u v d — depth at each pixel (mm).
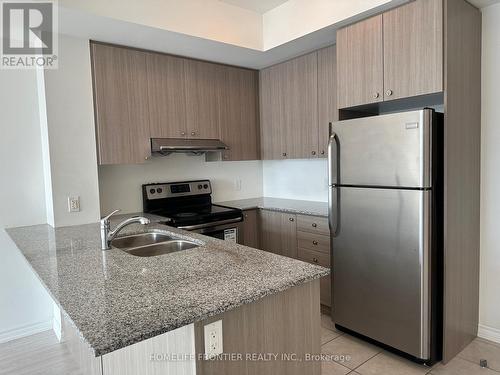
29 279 2830
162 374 1358
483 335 2600
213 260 1661
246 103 3771
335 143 2586
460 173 2328
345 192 2555
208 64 3443
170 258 1709
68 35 2609
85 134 2711
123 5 2361
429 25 2189
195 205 3695
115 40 2758
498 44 2422
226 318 1232
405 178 2195
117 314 1101
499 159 2463
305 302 1498
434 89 2189
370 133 2363
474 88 2428
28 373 2334
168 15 2572
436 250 2225
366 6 2406
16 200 2736
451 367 2268
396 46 2355
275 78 3666
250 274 1451
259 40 3137
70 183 2654
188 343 1172
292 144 3537
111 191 3234
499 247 2502
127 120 2922
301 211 3186
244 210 3520
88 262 1677
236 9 2969
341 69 2703
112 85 2834
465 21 2307
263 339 1352
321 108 3209
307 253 3176
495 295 2535
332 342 2605
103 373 1928
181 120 3252
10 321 2777
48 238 2236
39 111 2795
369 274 2459
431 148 2117
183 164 3689
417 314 2215
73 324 1041
